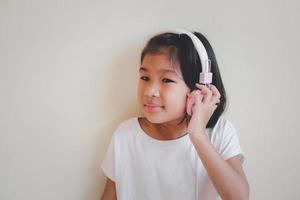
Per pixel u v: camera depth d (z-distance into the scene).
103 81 0.85
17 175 0.89
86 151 0.88
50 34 0.82
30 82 0.84
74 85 0.85
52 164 0.89
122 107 0.86
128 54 0.84
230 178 0.66
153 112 0.71
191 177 0.78
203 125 0.69
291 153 0.89
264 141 0.88
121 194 0.82
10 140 0.87
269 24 0.82
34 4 0.81
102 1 0.81
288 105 0.86
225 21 0.82
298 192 0.90
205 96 0.69
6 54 0.83
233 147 0.76
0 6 0.80
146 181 0.80
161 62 0.69
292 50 0.83
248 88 0.85
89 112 0.86
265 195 0.90
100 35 0.82
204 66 0.69
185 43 0.70
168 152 0.78
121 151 0.82
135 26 0.82
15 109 0.85
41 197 0.90
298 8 0.81
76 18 0.82
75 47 0.83
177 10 0.82
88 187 0.90
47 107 0.85
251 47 0.83
